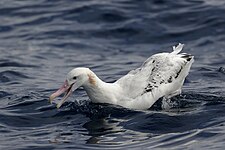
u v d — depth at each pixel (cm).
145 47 2278
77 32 2394
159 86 1571
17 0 2695
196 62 2038
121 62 2103
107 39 2350
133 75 1587
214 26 2347
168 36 2330
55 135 1411
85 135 1404
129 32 2370
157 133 1400
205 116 1479
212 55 2130
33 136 1410
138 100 1547
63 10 2555
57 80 1889
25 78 1905
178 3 2505
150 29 2370
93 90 1552
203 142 1318
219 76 1856
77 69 1533
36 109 1589
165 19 2416
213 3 2494
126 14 2467
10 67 2014
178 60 1616
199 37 2302
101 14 2480
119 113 1522
